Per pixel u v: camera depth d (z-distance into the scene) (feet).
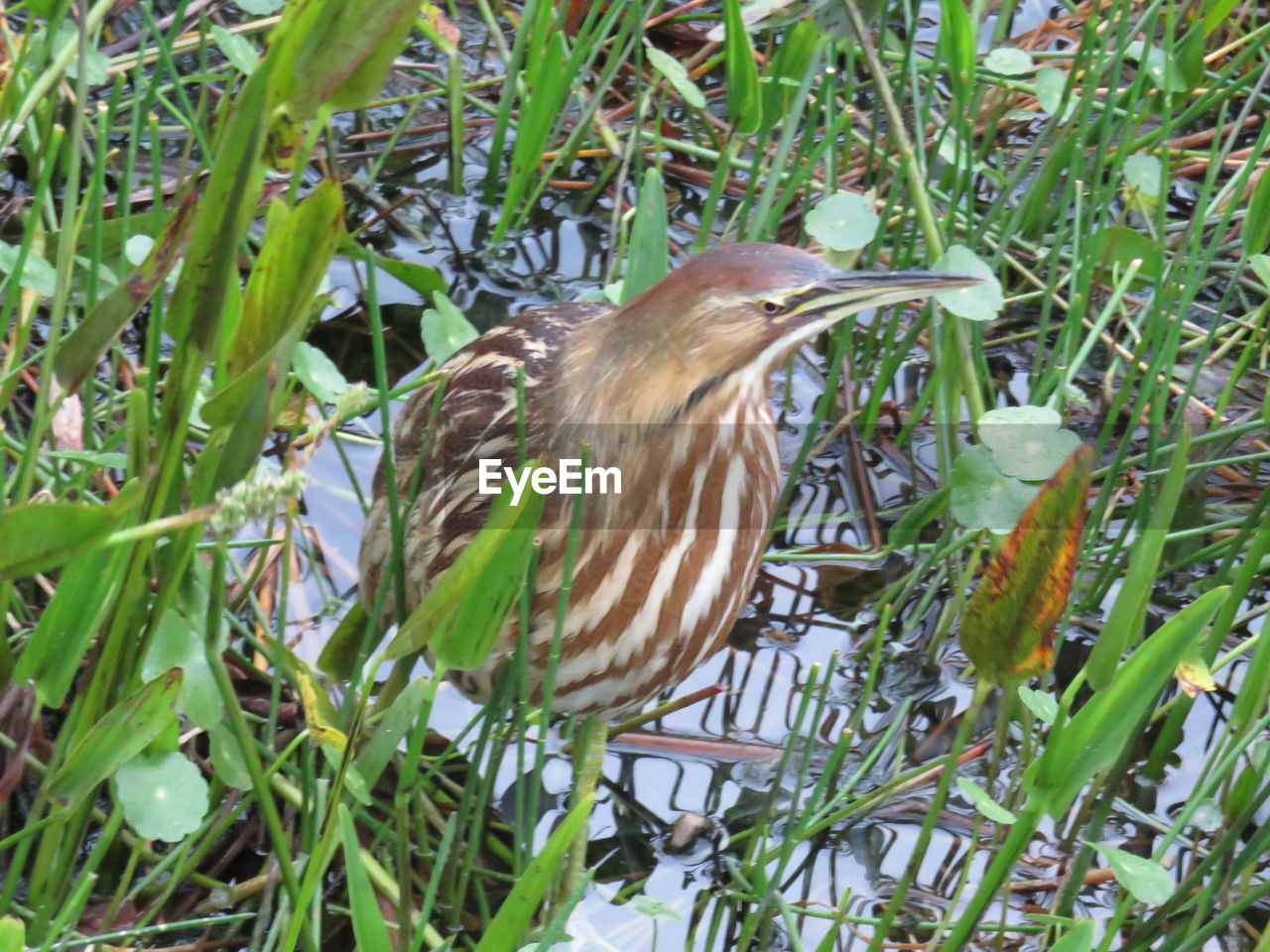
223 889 8.38
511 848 8.59
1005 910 8.29
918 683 8.98
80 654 7.82
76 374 7.81
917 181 8.87
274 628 8.89
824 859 8.64
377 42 7.56
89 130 9.63
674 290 8.27
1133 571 7.82
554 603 8.32
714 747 8.82
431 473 8.55
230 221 7.61
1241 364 9.20
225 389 7.66
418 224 9.78
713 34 10.16
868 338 9.50
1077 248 9.17
